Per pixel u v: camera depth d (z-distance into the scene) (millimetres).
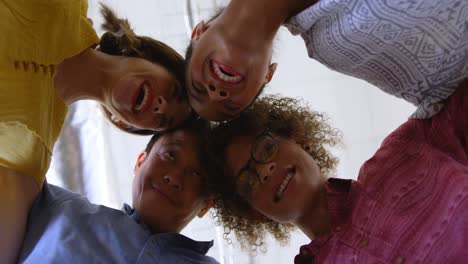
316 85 1405
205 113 885
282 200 934
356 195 907
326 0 725
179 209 1018
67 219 962
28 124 900
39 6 875
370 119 1417
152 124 991
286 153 952
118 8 1303
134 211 1045
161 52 1020
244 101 833
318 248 901
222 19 809
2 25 844
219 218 1139
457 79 821
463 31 740
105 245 938
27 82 893
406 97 867
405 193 838
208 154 999
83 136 1319
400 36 749
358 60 801
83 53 973
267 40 797
